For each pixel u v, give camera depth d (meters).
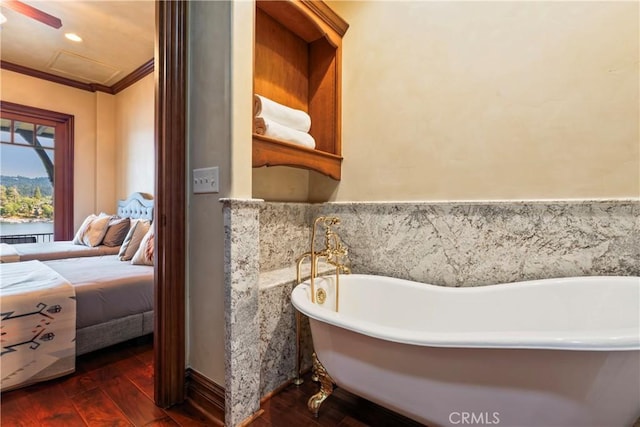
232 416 1.34
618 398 0.92
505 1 1.60
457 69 1.74
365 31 2.08
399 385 1.14
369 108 2.06
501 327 1.50
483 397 1.02
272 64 2.02
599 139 1.40
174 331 1.50
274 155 1.68
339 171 2.18
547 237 1.51
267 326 1.56
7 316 1.56
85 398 1.54
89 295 1.88
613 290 1.31
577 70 1.44
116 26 3.04
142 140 3.97
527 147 1.56
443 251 1.78
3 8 2.70
